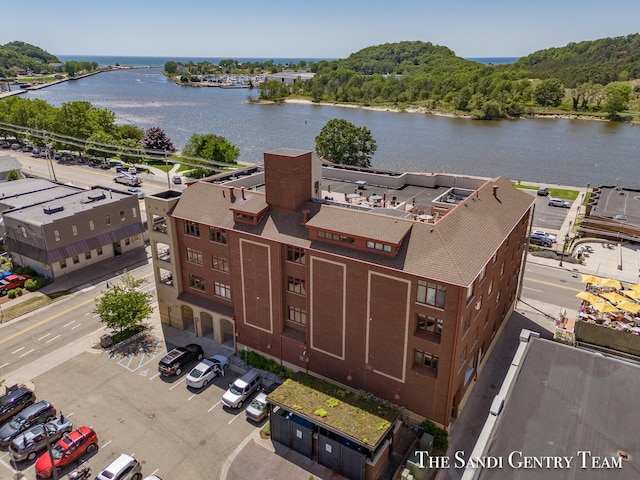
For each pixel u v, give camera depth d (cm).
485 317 3897
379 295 3325
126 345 4544
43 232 5684
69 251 5975
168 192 4709
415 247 3216
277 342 4072
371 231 3319
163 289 4772
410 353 3322
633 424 2275
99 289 5675
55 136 12788
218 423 3566
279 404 3312
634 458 2080
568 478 1978
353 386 3722
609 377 2603
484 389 3944
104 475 2941
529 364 2719
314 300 3688
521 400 2433
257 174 5191
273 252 3769
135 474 3058
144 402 3775
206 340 4625
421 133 17712
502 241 3656
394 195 5234
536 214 8506
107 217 6444
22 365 4241
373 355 3516
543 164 13012
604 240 7106
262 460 3244
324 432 3212
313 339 3822
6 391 3812
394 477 3048
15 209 6281
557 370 2661
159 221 4791
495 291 4053
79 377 4075
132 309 4550
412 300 3188
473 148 15038
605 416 2322
